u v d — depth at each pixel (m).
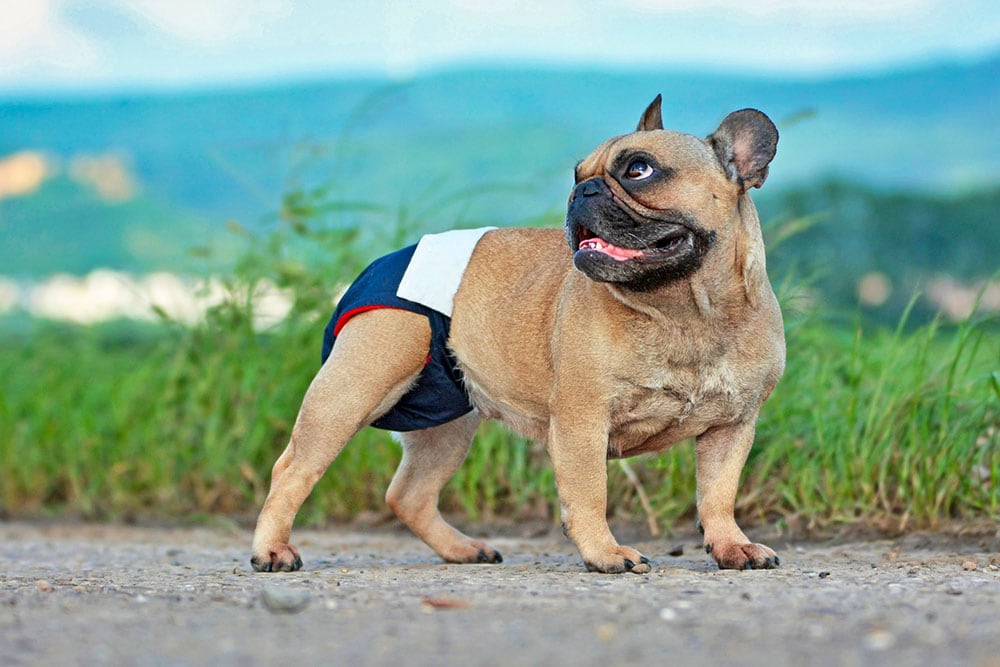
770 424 6.51
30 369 9.44
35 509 8.71
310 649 3.07
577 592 3.94
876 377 6.76
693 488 6.56
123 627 3.38
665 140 4.53
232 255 8.55
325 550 6.51
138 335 9.56
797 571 4.59
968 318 6.20
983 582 4.16
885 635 3.08
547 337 4.83
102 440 8.67
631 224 4.39
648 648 3.01
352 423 5.01
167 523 8.06
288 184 8.12
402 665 2.88
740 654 2.93
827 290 11.18
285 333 8.02
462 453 5.59
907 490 6.23
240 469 7.99
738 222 4.59
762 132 4.57
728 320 4.59
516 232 5.20
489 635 3.20
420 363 5.04
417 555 6.11
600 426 4.65
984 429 6.27
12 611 3.64
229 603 3.80
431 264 5.07
